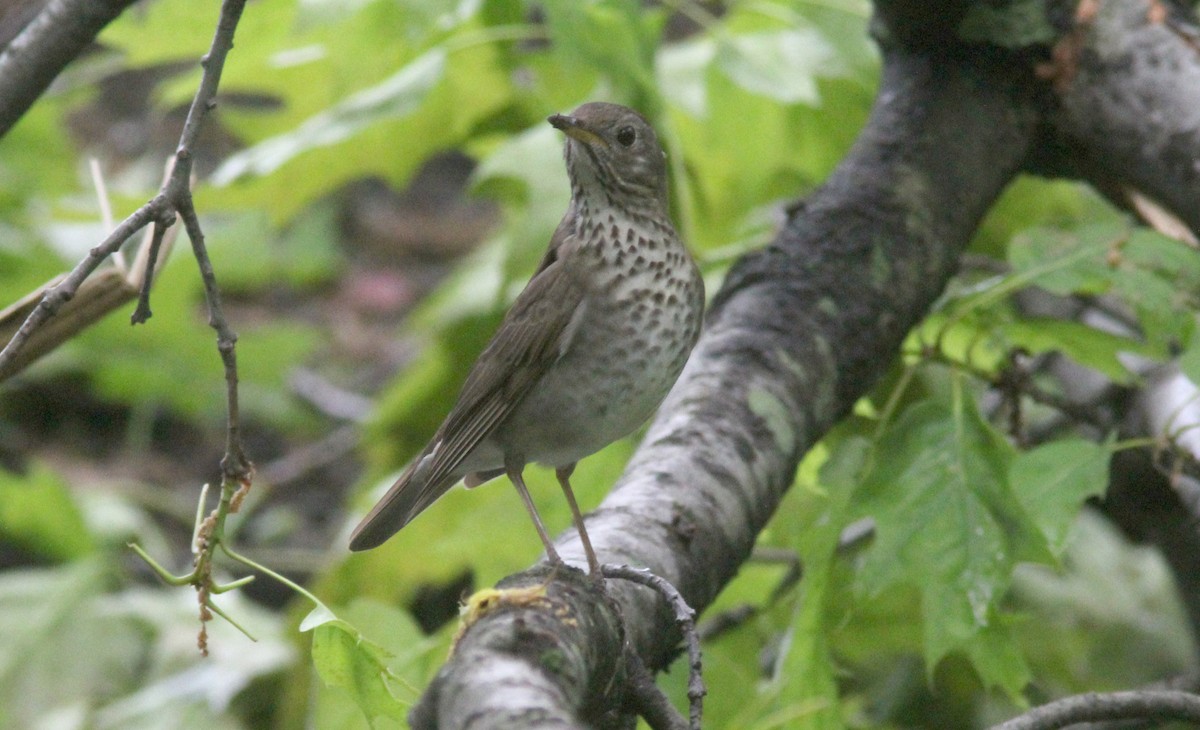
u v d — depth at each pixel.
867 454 6.90
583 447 6.37
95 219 10.19
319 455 15.08
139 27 9.26
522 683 4.01
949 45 7.70
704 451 6.10
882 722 10.30
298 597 11.48
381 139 10.16
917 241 7.12
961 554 6.43
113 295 5.95
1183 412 7.83
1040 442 9.05
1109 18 7.54
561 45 8.21
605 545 5.53
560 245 6.39
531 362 6.16
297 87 10.22
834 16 9.62
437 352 11.16
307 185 10.18
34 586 12.03
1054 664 10.27
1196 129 7.23
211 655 11.38
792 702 6.94
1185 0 7.96
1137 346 7.07
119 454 15.59
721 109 9.44
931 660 6.35
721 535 5.88
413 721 4.18
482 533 8.27
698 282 6.39
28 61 6.33
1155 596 11.05
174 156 4.90
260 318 17.77
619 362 6.17
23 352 5.82
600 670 4.75
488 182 10.12
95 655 11.70
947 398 7.65
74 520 12.48
